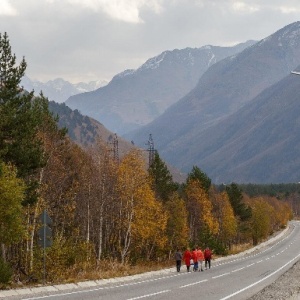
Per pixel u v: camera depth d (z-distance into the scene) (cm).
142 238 7306
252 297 2830
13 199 3619
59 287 3303
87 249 5666
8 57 4294
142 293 2967
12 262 4641
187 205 10475
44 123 5628
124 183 6856
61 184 5978
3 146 4084
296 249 11900
